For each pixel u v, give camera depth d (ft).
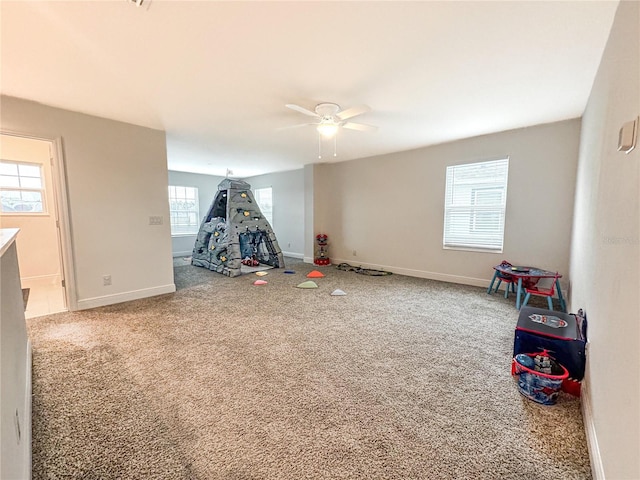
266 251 21.27
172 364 7.06
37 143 15.07
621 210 4.00
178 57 6.84
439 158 15.46
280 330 9.16
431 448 4.52
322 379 6.43
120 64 7.14
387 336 8.72
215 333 8.91
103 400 5.68
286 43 6.32
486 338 8.58
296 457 4.36
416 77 7.88
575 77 7.75
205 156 18.53
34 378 6.42
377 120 11.48
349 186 20.02
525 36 6.06
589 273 6.45
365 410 5.42
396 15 5.43
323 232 21.89
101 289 11.47
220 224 19.25
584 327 6.23
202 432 4.87
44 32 5.82
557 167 11.89
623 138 3.59
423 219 16.39
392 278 16.53
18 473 3.33
